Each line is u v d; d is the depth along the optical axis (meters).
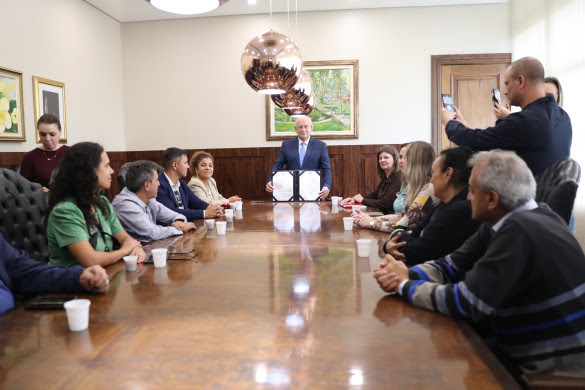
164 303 1.40
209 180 4.48
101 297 1.47
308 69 6.02
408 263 1.90
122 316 1.29
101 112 5.80
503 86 5.84
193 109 6.24
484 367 0.95
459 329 1.15
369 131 6.04
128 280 1.66
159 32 6.22
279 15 6.02
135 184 2.61
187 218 3.38
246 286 1.56
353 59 5.98
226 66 6.16
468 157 1.84
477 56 5.82
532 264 1.21
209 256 2.04
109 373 0.95
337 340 1.10
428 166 2.39
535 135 2.27
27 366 0.99
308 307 1.34
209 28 6.15
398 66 5.95
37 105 4.55
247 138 6.20
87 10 5.49
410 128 5.98
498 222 1.39
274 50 2.54
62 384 0.91
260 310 1.32
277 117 6.11
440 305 1.25
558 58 4.39
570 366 1.25
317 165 4.98
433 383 0.89
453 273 1.54
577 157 4.06
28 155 3.94
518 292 1.25
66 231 1.84
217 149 6.23
